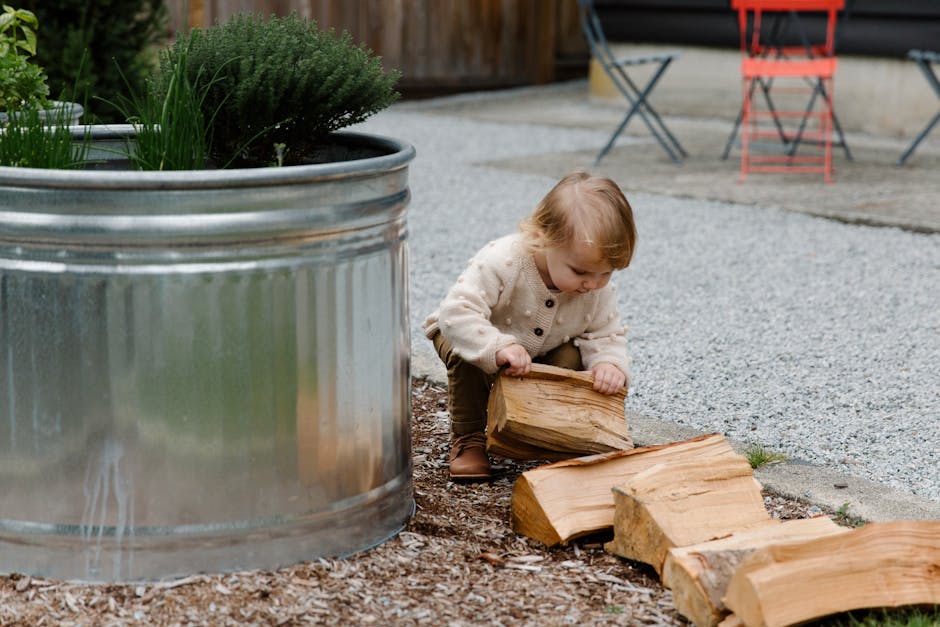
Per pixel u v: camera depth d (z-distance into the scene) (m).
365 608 2.34
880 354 4.38
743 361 4.27
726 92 11.12
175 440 2.33
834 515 2.87
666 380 4.04
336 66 2.75
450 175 8.24
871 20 9.91
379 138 2.78
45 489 2.38
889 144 9.59
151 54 6.95
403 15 12.62
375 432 2.58
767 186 7.73
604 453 2.84
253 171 2.25
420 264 5.75
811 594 2.19
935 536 2.31
